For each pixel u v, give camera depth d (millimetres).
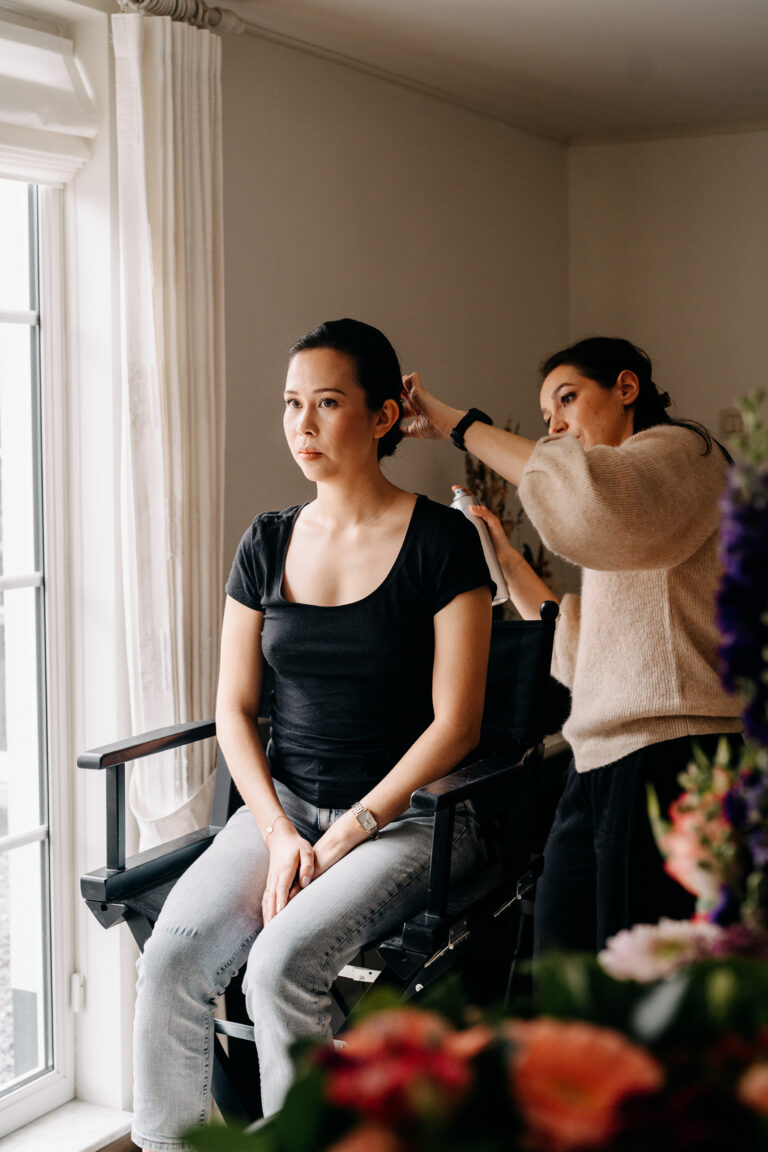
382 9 2492
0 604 2219
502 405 3650
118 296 2195
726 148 3762
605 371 1729
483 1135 573
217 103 2219
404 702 1800
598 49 2834
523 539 3738
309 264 2773
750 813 746
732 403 3852
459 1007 698
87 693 2275
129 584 2152
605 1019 642
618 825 1615
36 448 2240
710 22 2643
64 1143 2170
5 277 2211
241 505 2611
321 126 2787
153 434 2125
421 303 3213
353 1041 635
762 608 715
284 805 1821
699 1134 561
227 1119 1782
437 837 1591
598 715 1634
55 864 2275
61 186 2197
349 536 1808
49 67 2078
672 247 3883
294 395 1781
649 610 1585
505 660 1993
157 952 1617
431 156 3223
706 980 629
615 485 1456
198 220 2182
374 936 1610
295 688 1827
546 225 3861
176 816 2162
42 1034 2332
